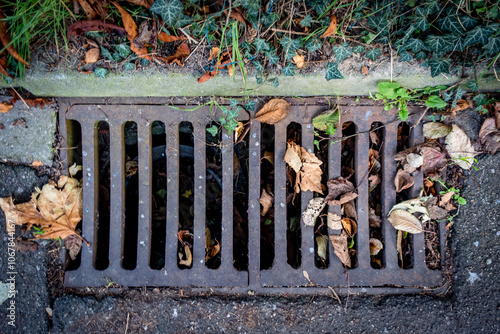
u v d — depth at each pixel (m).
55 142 2.17
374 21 1.88
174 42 1.92
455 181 2.16
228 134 2.15
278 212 2.17
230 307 2.14
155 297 2.15
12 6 1.88
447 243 2.17
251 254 2.17
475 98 2.08
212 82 2.01
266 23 1.86
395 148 2.16
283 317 2.14
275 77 1.98
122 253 2.20
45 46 1.93
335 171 2.16
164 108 2.17
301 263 2.16
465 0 1.78
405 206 2.12
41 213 2.13
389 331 2.13
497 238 2.13
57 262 2.17
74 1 1.83
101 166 2.39
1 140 2.15
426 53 1.93
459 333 2.13
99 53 1.93
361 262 2.16
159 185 2.54
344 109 2.16
